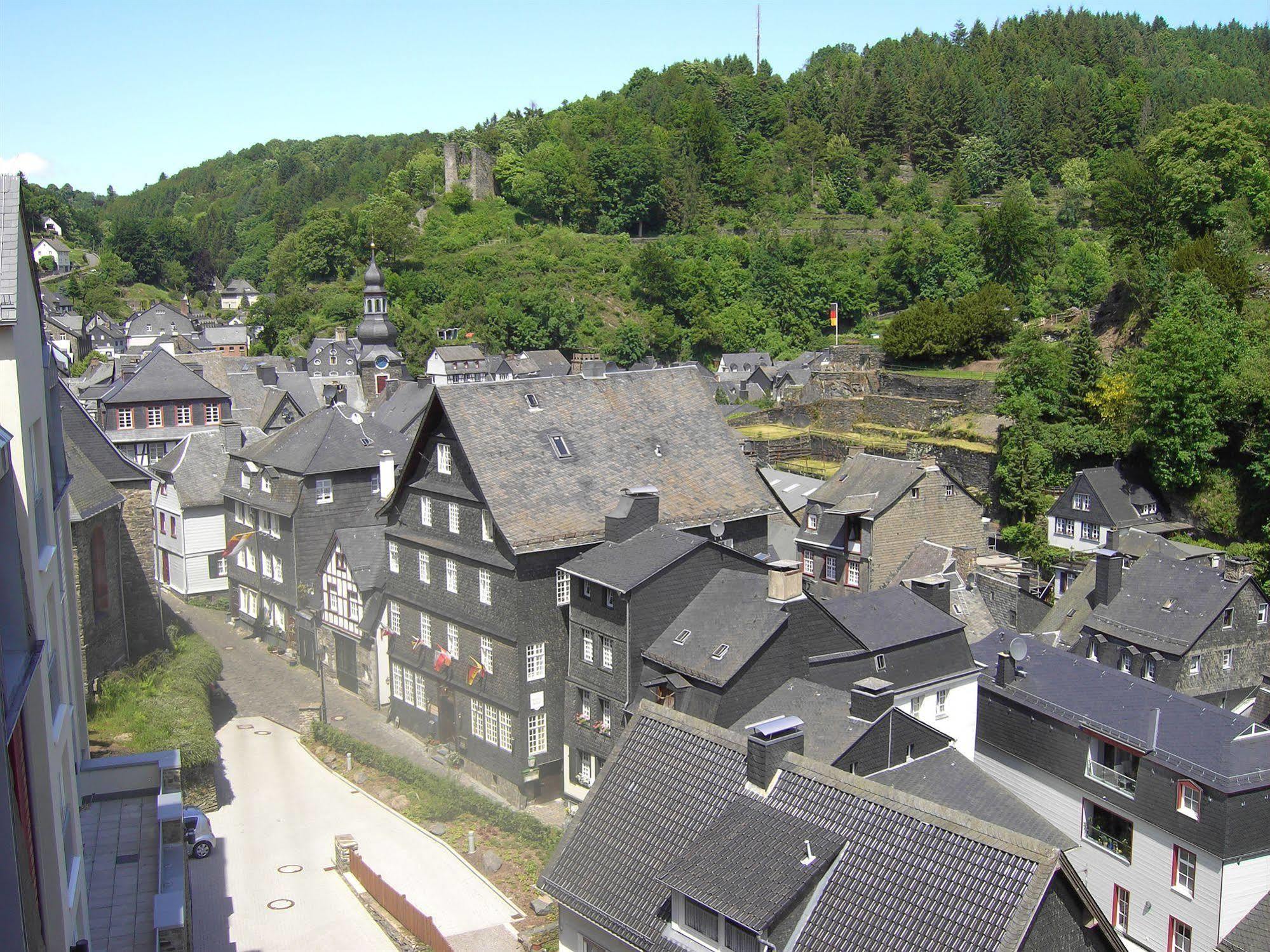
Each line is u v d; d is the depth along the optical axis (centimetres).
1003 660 4253
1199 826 3419
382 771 4631
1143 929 3625
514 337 16300
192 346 16075
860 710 3538
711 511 4872
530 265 18450
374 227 18938
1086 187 17012
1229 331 7775
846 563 7025
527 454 4697
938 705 4219
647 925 2511
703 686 3850
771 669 3909
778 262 17312
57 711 2238
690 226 19650
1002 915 2091
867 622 4253
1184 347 7425
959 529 7162
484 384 4841
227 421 7550
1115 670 4266
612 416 5038
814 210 19788
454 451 4712
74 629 3098
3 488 1705
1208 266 8794
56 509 2586
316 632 5800
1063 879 2141
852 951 2183
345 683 5706
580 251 19188
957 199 18812
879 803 2403
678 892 2388
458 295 17475
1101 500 7462
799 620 3997
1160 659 5134
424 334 15662
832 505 7175
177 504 7038
